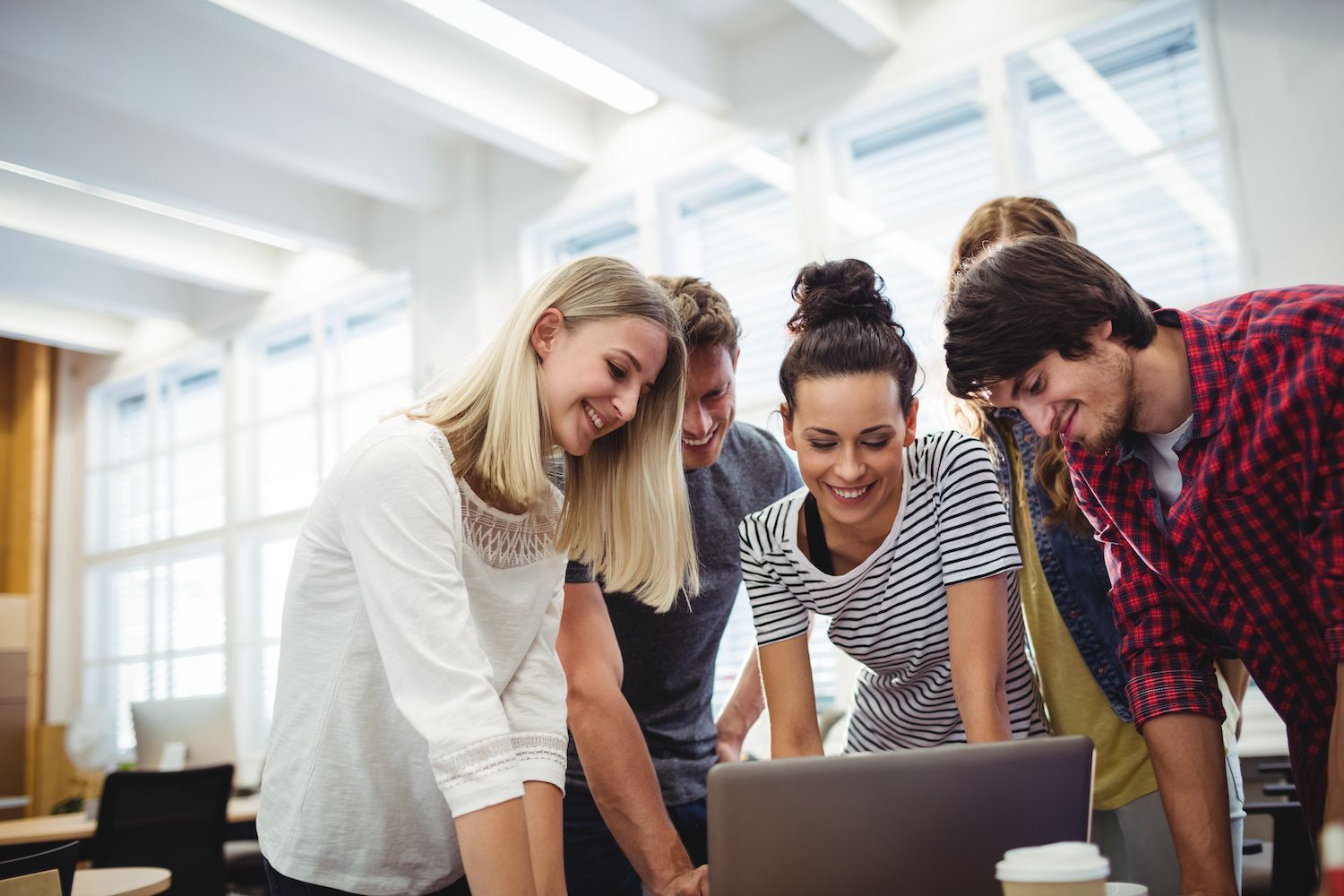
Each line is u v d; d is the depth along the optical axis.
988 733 1.49
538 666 1.56
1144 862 1.79
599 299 1.44
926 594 1.65
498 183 6.77
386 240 7.23
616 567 1.60
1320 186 4.26
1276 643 1.41
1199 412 1.34
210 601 8.34
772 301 5.73
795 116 5.63
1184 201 4.61
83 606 9.12
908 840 0.98
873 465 1.51
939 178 5.35
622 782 1.78
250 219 6.80
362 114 6.46
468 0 4.89
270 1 4.94
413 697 1.25
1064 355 1.33
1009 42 5.01
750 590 1.72
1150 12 4.72
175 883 4.14
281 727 1.41
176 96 5.58
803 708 1.68
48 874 1.92
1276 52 4.39
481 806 1.20
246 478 8.18
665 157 6.08
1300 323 1.29
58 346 9.20
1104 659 1.80
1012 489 1.95
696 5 5.52
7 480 9.29
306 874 1.38
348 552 1.36
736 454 2.22
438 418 1.41
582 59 5.40
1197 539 1.41
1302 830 1.96
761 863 1.00
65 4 5.20
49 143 5.98
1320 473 1.25
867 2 5.12
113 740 5.82
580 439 1.46
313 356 8.01
